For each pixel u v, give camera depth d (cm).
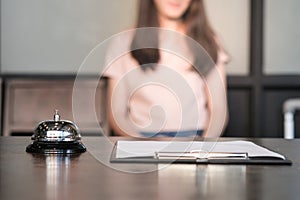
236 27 248
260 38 244
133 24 243
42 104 228
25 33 246
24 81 229
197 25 237
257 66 243
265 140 128
